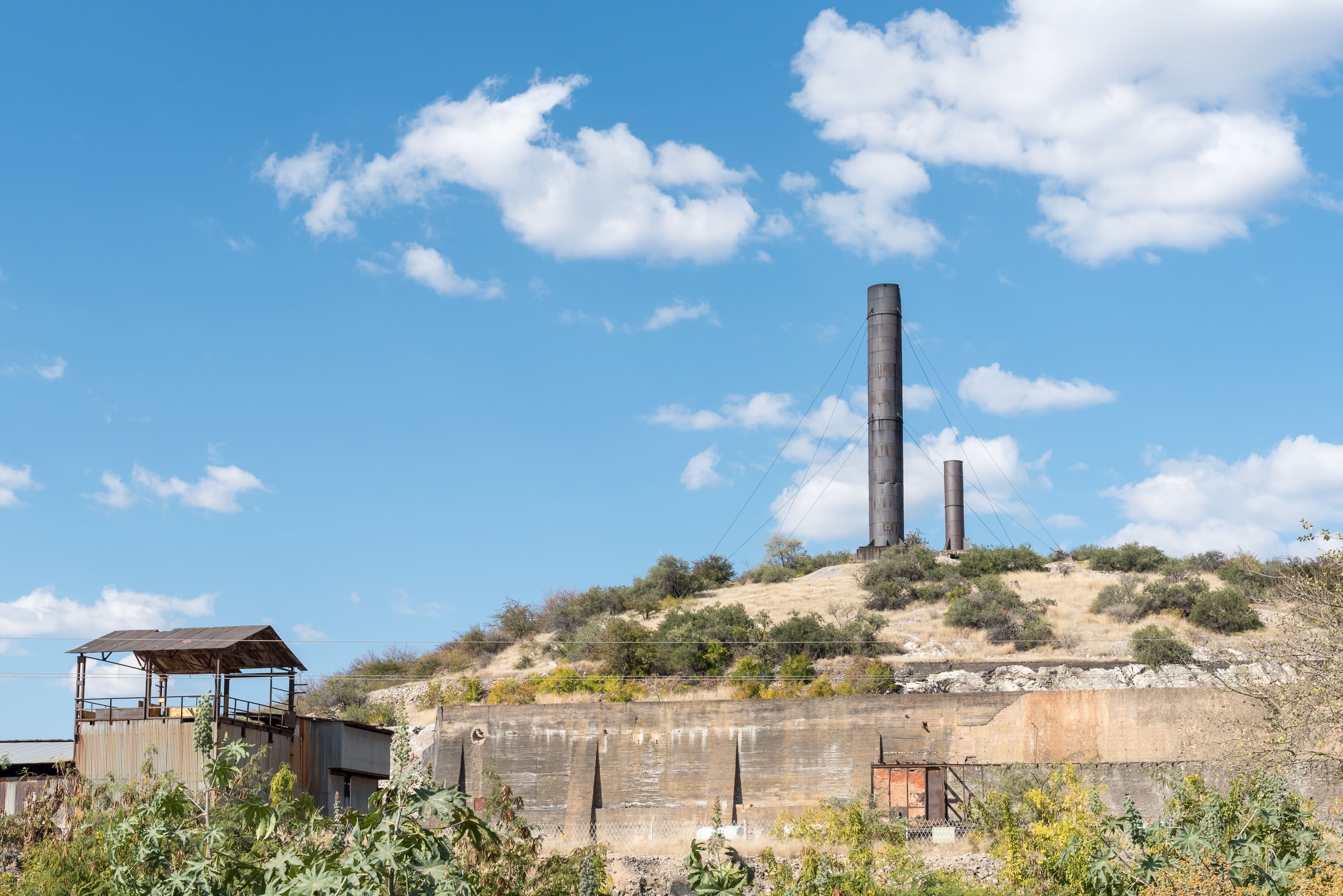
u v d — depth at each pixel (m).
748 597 81.62
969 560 80.75
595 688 57.31
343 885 10.17
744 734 44.00
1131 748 39.00
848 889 22.75
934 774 39.78
